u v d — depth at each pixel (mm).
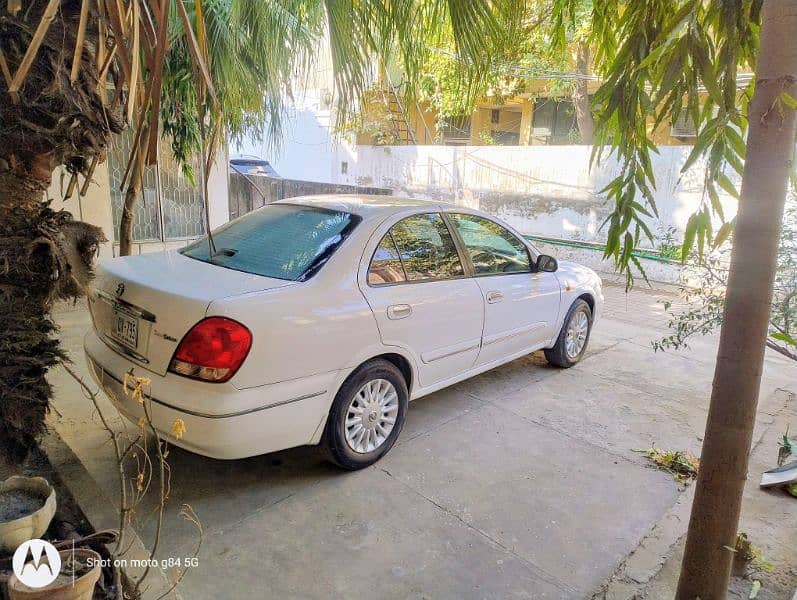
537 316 4828
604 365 5688
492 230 4500
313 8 3320
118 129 2516
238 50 3963
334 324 3074
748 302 1959
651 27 2455
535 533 2965
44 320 2596
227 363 2668
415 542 2828
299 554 2691
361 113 3891
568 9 3303
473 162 12719
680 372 5578
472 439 3943
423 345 3693
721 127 2215
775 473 3613
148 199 7102
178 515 2910
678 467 3674
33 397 2574
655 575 2705
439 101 11727
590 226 11148
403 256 3643
